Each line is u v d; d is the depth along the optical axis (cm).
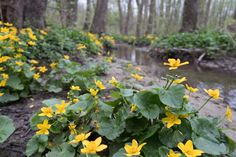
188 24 1182
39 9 687
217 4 3195
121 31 3272
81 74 364
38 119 214
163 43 991
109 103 213
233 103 401
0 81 301
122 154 165
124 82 408
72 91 295
